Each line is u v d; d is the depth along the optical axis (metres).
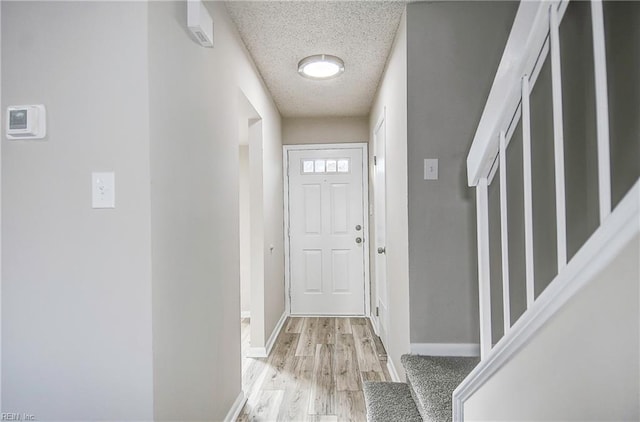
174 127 1.42
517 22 1.02
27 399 1.25
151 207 1.23
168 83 1.37
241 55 2.42
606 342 0.65
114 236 1.22
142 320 1.22
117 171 1.22
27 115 1.21
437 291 2.07
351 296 4.32
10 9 1.26
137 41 1.22
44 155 1.24
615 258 0.62
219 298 1.94
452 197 2.07
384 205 3.08
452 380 1.75
